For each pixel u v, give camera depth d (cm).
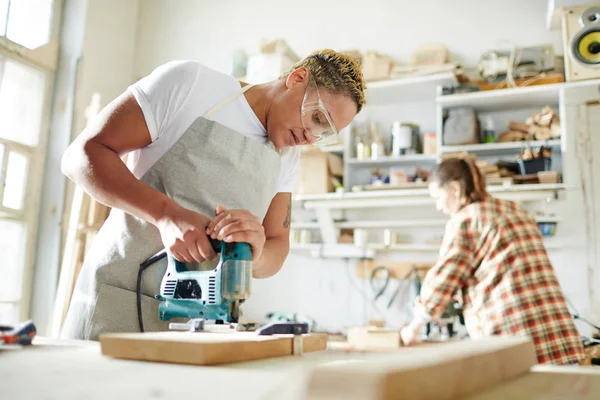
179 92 125
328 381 41
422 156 380
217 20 486
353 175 418
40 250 398
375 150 395
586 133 341
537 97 361
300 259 418
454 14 413
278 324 98
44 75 417
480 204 199
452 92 372
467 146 365
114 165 111
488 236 193
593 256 339
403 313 385
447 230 205
